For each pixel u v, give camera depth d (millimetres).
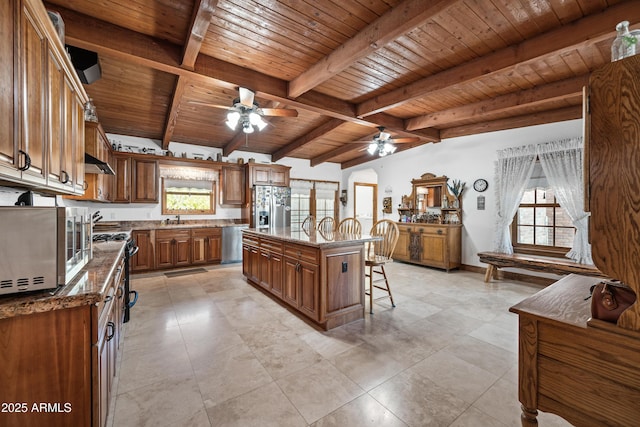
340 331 2652
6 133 1007
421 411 1611
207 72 2873
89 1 2141
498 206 4730
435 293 3850
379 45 2402
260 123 3488
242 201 6332
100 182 3879
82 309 1146
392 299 3320
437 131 5551
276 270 3367
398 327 2742
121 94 3713
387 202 6805
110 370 1597
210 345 2373
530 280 4430
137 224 5324
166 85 3531
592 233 959
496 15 2262
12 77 1050
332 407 1644
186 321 2863
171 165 5535
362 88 3629
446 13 2232
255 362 2117
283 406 1651
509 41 2605
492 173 4930
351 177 7961
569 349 1031
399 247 5910
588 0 2105
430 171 5887
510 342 2443
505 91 3736
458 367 2061
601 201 939
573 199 3932
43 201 2420
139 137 5348
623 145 891
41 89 1312
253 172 6172
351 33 2514
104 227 4734
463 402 1688
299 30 2475
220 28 2445
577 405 1017
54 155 1495
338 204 8094
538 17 2285
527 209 4586
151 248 4957
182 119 4645
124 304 2812
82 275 1461
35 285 1098
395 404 1669
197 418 1554
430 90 3287
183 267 5340
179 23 2391
